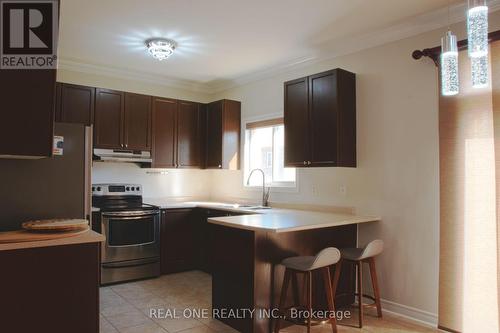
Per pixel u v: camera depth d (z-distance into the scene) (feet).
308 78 11.90
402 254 10.39
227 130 16.05
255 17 10.09
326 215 11.24
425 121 10.02
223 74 15.76
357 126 11.67
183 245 15.01
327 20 10.22
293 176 14.12
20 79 5.62
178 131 16.16
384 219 10.85
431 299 9.73
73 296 5.92
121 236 13.30
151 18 10.22
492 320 8.50
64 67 14.10
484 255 8.67
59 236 5.82
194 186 17.79
